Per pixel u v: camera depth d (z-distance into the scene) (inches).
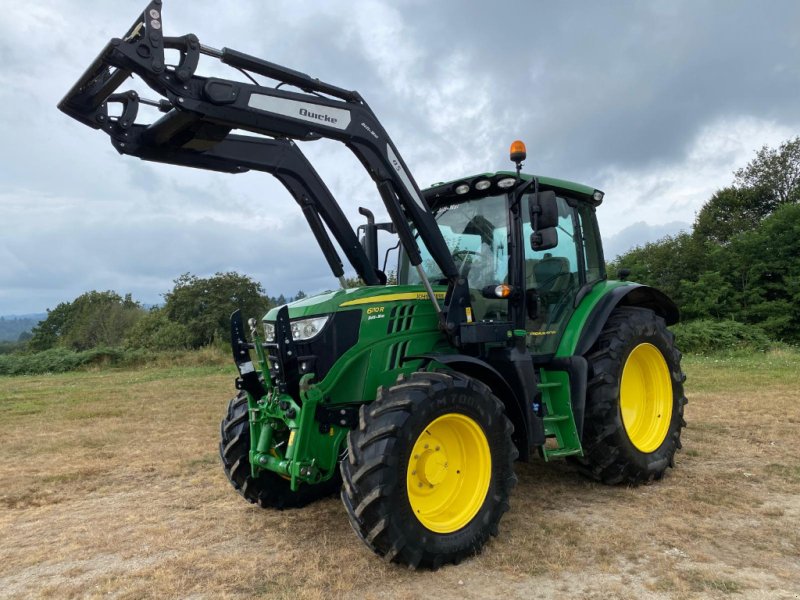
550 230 159.0
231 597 114.7
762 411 284.0
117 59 118.0
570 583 117.2
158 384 499.8
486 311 173.6
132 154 140.9
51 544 146.5
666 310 225.5
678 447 194.4
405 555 120.9
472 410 134.7
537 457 217.9
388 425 121.8
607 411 174.6
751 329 773.3
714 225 1389.0
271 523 156.9
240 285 1455.5
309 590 116.4
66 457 238.1
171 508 171.6
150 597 115.8
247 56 135.6
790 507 157.2
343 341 143.6
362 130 149.9
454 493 135.9
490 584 118.0
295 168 164.4
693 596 110.4
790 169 1384.1
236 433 160.4
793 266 955.3
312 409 135.3
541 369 180.1
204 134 135.9
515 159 165.6
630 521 149.9
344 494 123.8
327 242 172.7
